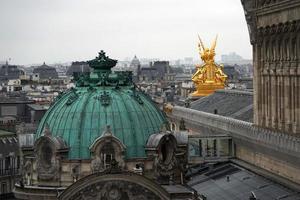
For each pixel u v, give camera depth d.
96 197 85.44
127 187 85.62
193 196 88.00
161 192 86.12
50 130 94.31
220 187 101.94
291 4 92.44
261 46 103.62
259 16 102.88
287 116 95.69
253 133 103.75
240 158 111.88
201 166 116.19
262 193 92.12
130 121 93.06
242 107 133.50
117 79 98.62
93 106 94.12
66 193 85.62
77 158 91.44
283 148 92.19
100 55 102.44
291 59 94.06
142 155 91.94
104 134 90.06
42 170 92.94
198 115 134.25
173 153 93.38
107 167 87.44
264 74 102.75
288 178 93.06
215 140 114.31
